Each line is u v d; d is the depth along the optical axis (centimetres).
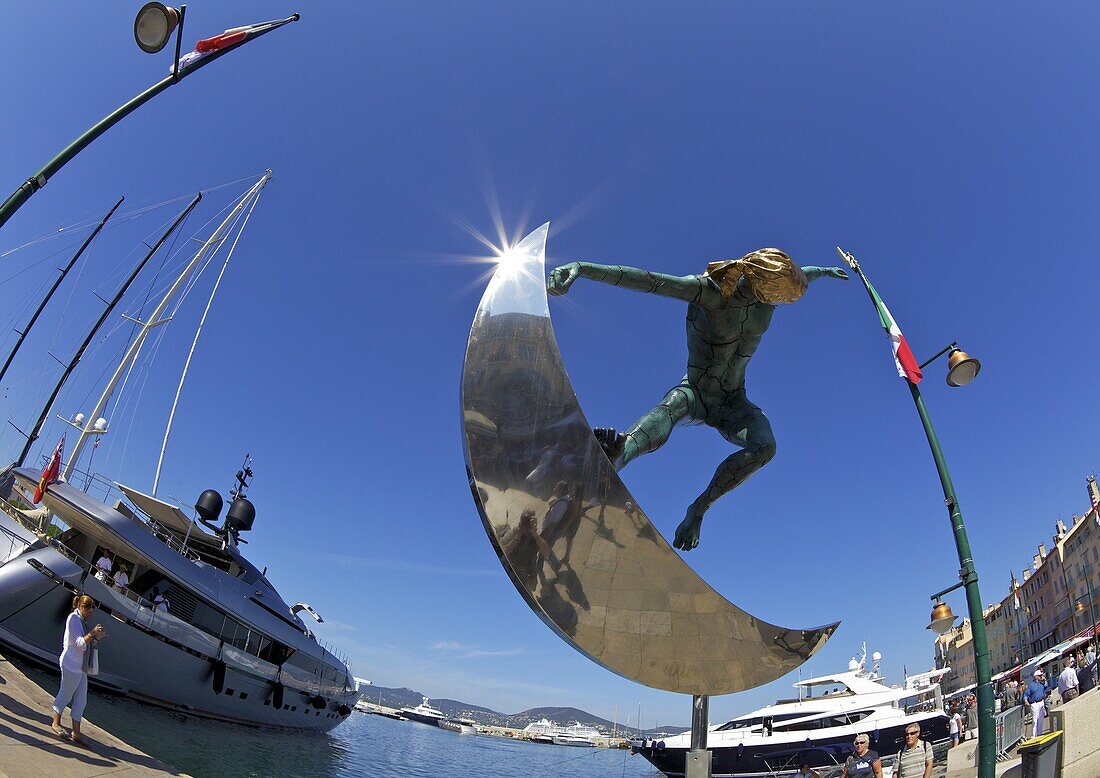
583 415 322
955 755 1711
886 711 2767
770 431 444
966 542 896
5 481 2103
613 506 319
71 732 835
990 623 8238
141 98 822
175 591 2270
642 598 328
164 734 2080
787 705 3023
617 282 400
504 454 309
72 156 764
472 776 3722
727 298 420
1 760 634
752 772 2758
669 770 3036
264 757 2345
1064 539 6269
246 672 2523
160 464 2548
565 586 311
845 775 895
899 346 1056
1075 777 1101
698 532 465
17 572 1780
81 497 2055
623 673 337
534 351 327
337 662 3369
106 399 2495
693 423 460
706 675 354
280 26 940
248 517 2956
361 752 3744
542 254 350
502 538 300
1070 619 6112
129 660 2039
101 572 2067
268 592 2847
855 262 1166
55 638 1839
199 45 873
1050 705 1542
